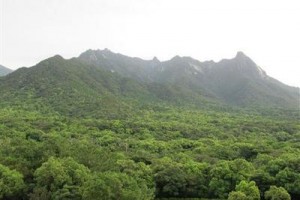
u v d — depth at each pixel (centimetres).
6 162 8650
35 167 8719
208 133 18762
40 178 7881
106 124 18612
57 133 15388
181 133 18462
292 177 9944
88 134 16300
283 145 15188
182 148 15212
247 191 9031
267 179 9900
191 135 18138
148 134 17475
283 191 8962
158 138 17150
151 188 9419
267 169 10575
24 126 15975
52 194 7588
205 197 10188
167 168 10419
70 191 7619
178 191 10125
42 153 9125
